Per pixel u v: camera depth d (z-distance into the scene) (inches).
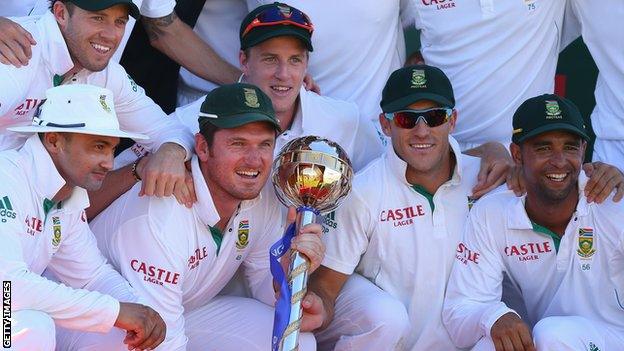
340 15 529.7
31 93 418.9
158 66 548.4
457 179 476.7
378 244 477.4
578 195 455.8
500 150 491.2
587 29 533.3
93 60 422.3
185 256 434.0
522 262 467.8
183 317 444.8
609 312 463.8
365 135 514.9
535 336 442.3
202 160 431.8
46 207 397.7
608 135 530.3
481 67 537.0
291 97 486.3
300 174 417.1
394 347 463.5
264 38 476.1
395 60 557.3
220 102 422.3
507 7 529.7
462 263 471.2
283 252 415.5
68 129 385.1
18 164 388.8
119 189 447.8
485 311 451.8
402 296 479.8
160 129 459.2
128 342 403.5
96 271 423.8
